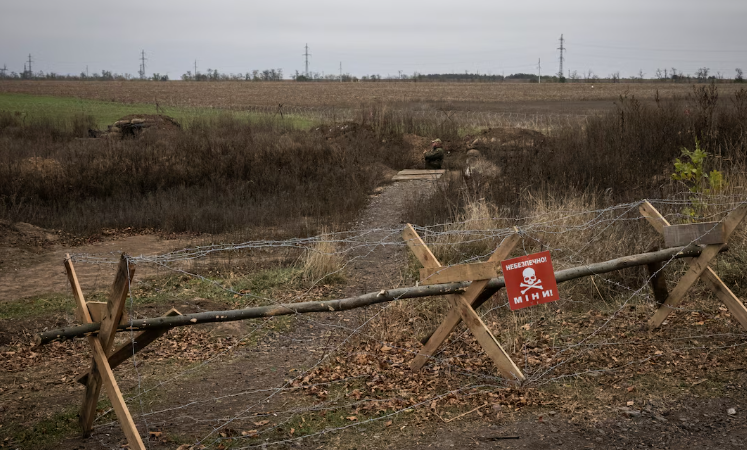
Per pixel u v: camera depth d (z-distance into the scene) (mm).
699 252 5430
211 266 9484
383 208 13883
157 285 8680
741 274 6789
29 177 15055
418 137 22875
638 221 8477
